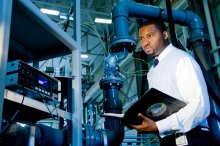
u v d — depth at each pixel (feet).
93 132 5.88
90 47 22.61
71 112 3.92
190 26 8.43
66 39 3.99
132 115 3.61
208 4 11.14
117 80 8.86
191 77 3.60
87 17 18.89
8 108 3.77
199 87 3.51
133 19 15.70
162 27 4.51
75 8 4.61
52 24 3.70
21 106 3.63
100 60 23.07
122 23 7.73
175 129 3.56
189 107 3.46
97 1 18.26
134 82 18.08
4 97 2.76
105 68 8.92
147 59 12.96
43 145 3.25
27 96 3.39
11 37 4.26
